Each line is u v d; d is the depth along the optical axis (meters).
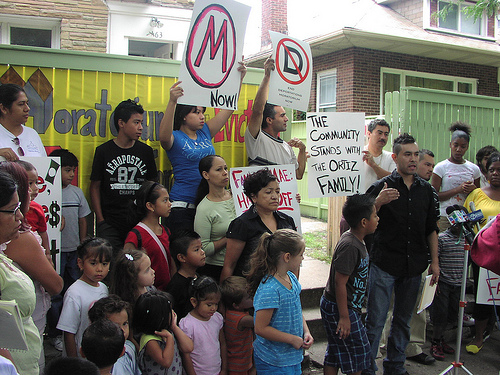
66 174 3.42
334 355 3.23
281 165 3.69
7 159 2.76
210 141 3.80
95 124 3.77
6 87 3.02
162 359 2.49
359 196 3.20
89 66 3.73
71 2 7.30
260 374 2.69
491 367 4.19
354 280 3.19
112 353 2.08
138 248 3.08
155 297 2.55
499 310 4.38
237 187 3.52
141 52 8.88
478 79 12.86
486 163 4.76
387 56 11.43
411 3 13.48
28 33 7.38
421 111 5.50
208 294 2.82
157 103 3.96
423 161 4.38
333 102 11.77
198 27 3.37
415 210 3.64
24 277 1.99
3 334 1.53
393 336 3.74
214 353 2.87
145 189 3.14
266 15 15.32
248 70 4.30
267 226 3.13
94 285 2.75
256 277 2.70
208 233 3.38
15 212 1.72
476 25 13.70
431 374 3.99
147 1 7.86
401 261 3.62
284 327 2.64
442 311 4.30
